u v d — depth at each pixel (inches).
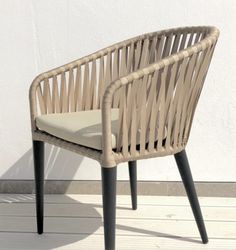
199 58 50.0
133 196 68.0
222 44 69.9
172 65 47.6
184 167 53.7
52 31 71.9
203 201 71.8
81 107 62.0
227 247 55.9
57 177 76.0
